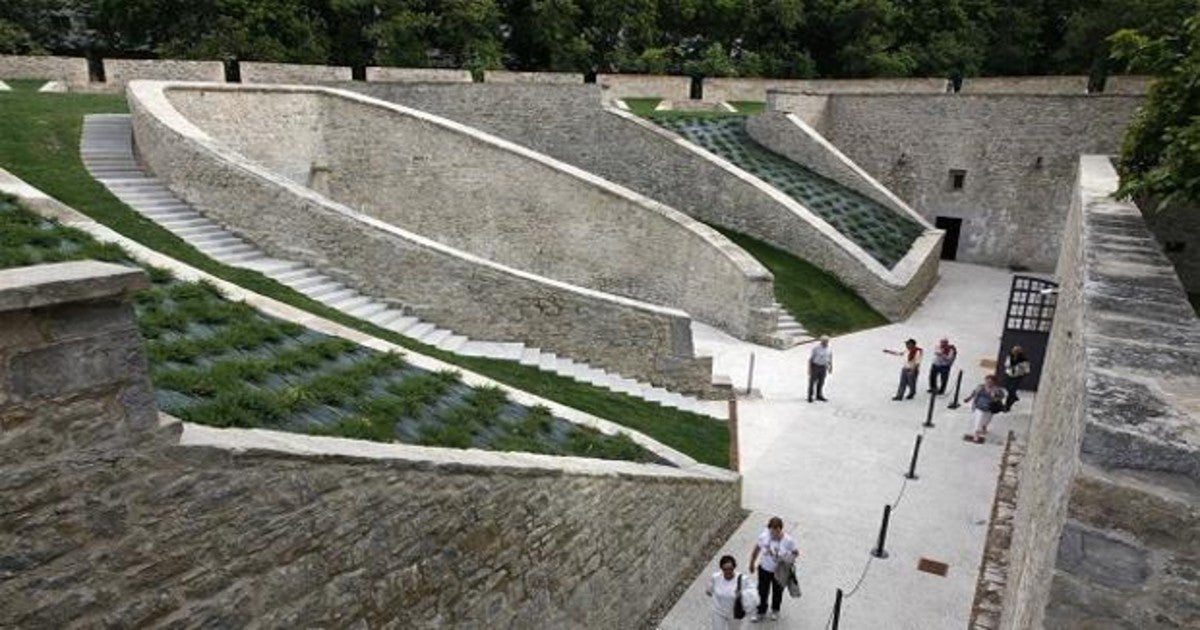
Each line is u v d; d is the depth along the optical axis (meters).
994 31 42.94
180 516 3.71
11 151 13.37
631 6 36.41
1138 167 9.08
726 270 17.05
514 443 7.73
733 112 29.25
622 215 17.72
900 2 41.78
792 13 38.78
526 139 23.14
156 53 32.66
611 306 12.80
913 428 13.08
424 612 5.19
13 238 8.16
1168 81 8.40
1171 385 3.34
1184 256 12.12
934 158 27.52
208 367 6.79
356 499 4.58
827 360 13.77
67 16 35.78
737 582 7.34
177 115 13.94
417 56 31.92
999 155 26.31
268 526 4.09
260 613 4.12
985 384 12.41
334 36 33.12
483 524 5.62
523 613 6.21
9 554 3.19
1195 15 8.12
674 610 8.33
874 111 28.25
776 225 21.92
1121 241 6.69
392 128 17.94
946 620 8.16
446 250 12.52
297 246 12.69
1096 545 2.95
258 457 3.99
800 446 12.16
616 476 7.23
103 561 3.47
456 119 22.36
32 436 3.19
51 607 3.33
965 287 24.17
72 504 3.34
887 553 9.33
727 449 11.54
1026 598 4.18
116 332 3.40
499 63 32.91
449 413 7.75
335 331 8.74
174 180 13.21
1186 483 2.82
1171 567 2.83
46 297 3.07
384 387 7.76
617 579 7.55
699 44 41.62
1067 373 5.23
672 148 22.94
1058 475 3.92
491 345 12.49
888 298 19.94
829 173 25.89
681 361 13.10
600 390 11.77
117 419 3.45
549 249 18.39
